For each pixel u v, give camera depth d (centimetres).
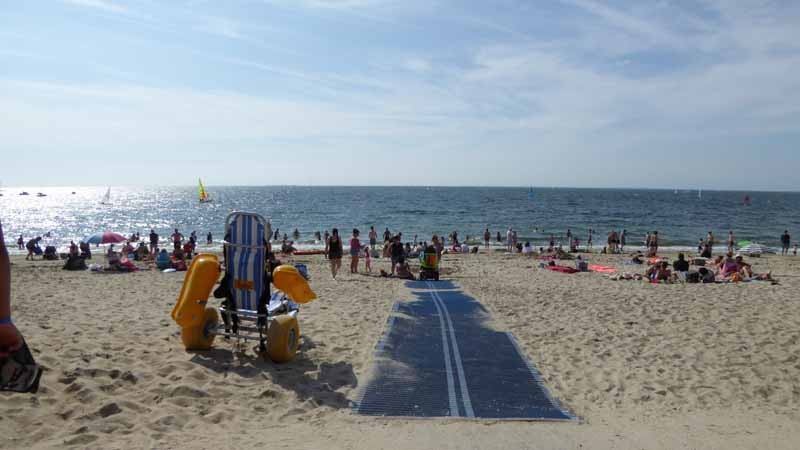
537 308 1115
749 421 548
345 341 800
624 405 591
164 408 508
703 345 841
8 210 8862
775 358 777
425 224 6184
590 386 649
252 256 694
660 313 1078
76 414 476
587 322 988
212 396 553
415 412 539
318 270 2002
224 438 460
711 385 665
